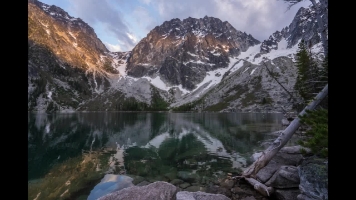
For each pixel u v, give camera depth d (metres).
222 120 76.25
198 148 25.91
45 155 22.89
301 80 40.19
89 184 13.61
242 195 10.98
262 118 79.62
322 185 6.54
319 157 8.30
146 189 6.85
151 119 92.06
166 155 22.69
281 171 11.16
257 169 12.41
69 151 25.03
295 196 9.56
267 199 10.34
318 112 9.11
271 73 18.59
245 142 28.25
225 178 14.05
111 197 6.42
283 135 12.83
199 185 12.98
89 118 94.25
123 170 16.97
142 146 28.30
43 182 14.04
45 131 43.34
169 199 6.64
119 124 63.94
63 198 11.45
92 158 21.48
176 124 63.78
